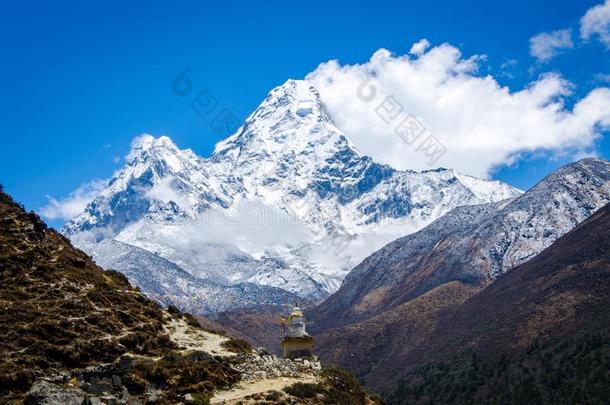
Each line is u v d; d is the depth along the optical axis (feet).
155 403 188.65
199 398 191.21
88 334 204.03
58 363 192.65
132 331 215.31
